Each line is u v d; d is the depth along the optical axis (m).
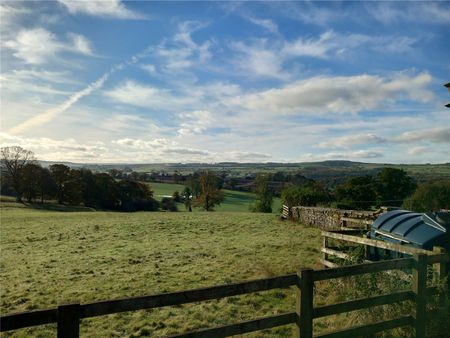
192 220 34.22
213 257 15.90
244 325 4.66
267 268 12.78
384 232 9.03
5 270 14.51
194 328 7.94
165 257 16.22
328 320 7.19
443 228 7.79
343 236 10.45
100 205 78.50
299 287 5.00
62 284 11.98
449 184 23.06
